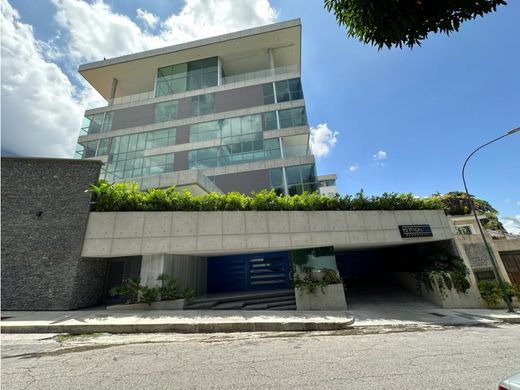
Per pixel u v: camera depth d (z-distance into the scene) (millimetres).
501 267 11742
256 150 21312
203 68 26188
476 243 12078
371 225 11469
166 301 9211
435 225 12078
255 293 11766
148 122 24062
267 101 22922
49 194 10023
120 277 10586
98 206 10141
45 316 7812
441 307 10766
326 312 9125
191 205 10656
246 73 25781
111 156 22922
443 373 3973
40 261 9227
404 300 12086
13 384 3576
